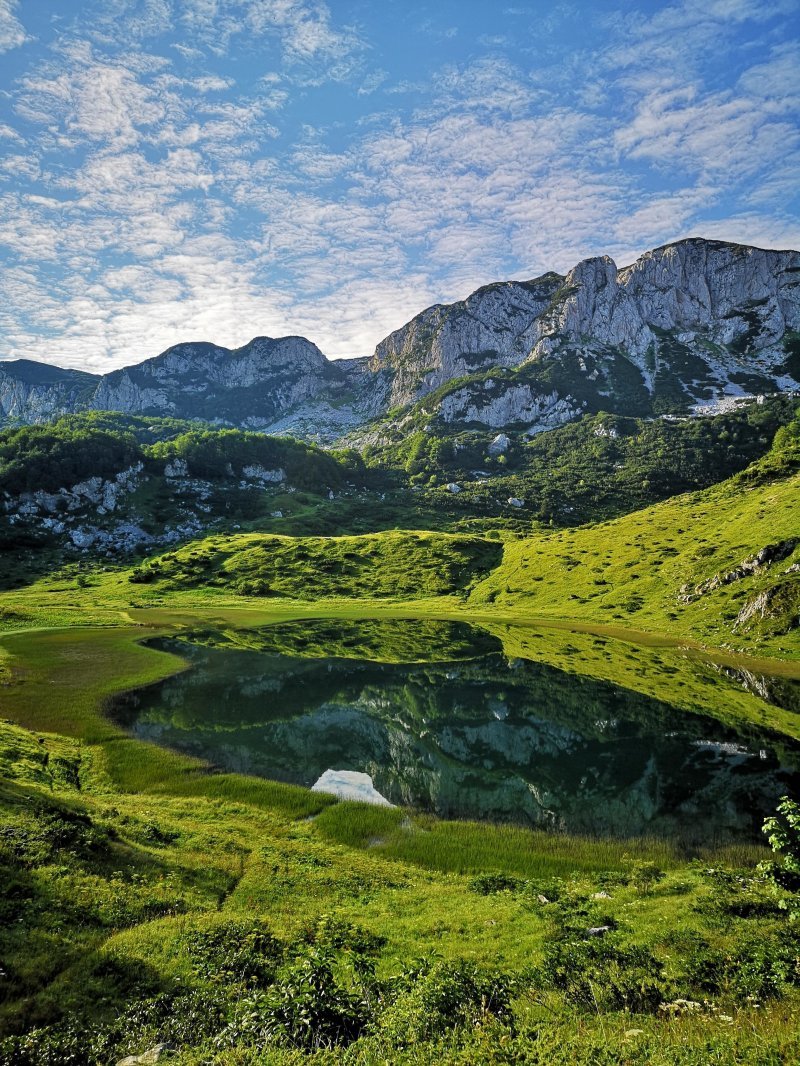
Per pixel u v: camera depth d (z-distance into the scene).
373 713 64.50
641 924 23.33
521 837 36.22
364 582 166.50
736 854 33.84
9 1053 14.22
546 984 18.00
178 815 36.31
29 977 17.17
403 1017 14.55
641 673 81.69
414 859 33.12
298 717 62.53
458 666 87.69
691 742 54.88
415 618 131.25
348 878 29.20
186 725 58.56
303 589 162.00
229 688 73.88
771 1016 14.16
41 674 74.62
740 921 22.89
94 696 66.25
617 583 131.50
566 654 94.94
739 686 73.94
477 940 22.39
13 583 165.00
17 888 21.44
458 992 16.08
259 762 49.28
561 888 29.12
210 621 125.00
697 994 16.98
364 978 17.31
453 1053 12.76
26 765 40.19
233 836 33.50
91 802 34.56
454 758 51.22
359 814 39.19
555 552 163.38
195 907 23.89
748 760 50.16
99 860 25.53
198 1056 13.56
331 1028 14.02
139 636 106.50
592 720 61.66
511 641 106.56
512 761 50.53
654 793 43.50
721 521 143.88
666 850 34.53
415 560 178.25
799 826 16.22
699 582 114.75
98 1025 15.66
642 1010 15.98
